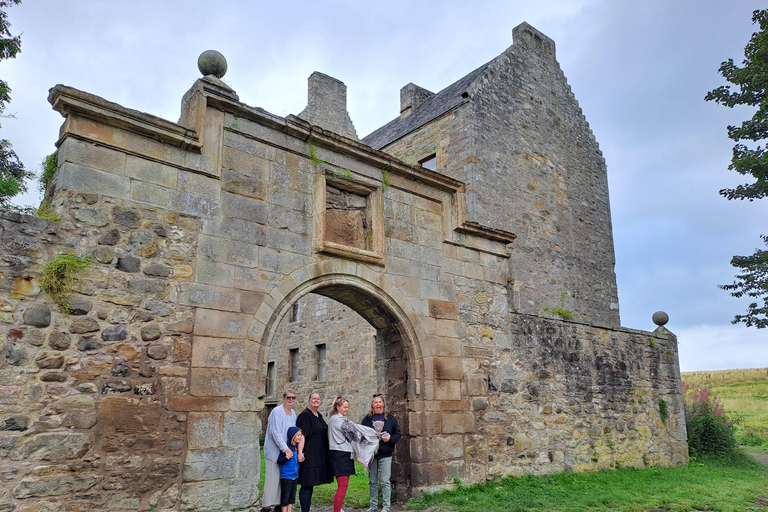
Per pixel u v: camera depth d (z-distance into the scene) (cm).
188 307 636
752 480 1142
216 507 609
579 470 1052
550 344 1075
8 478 497
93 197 594
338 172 805
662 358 1366
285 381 1948
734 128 1568
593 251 1661
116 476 553
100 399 558
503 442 935
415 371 845
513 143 1510
